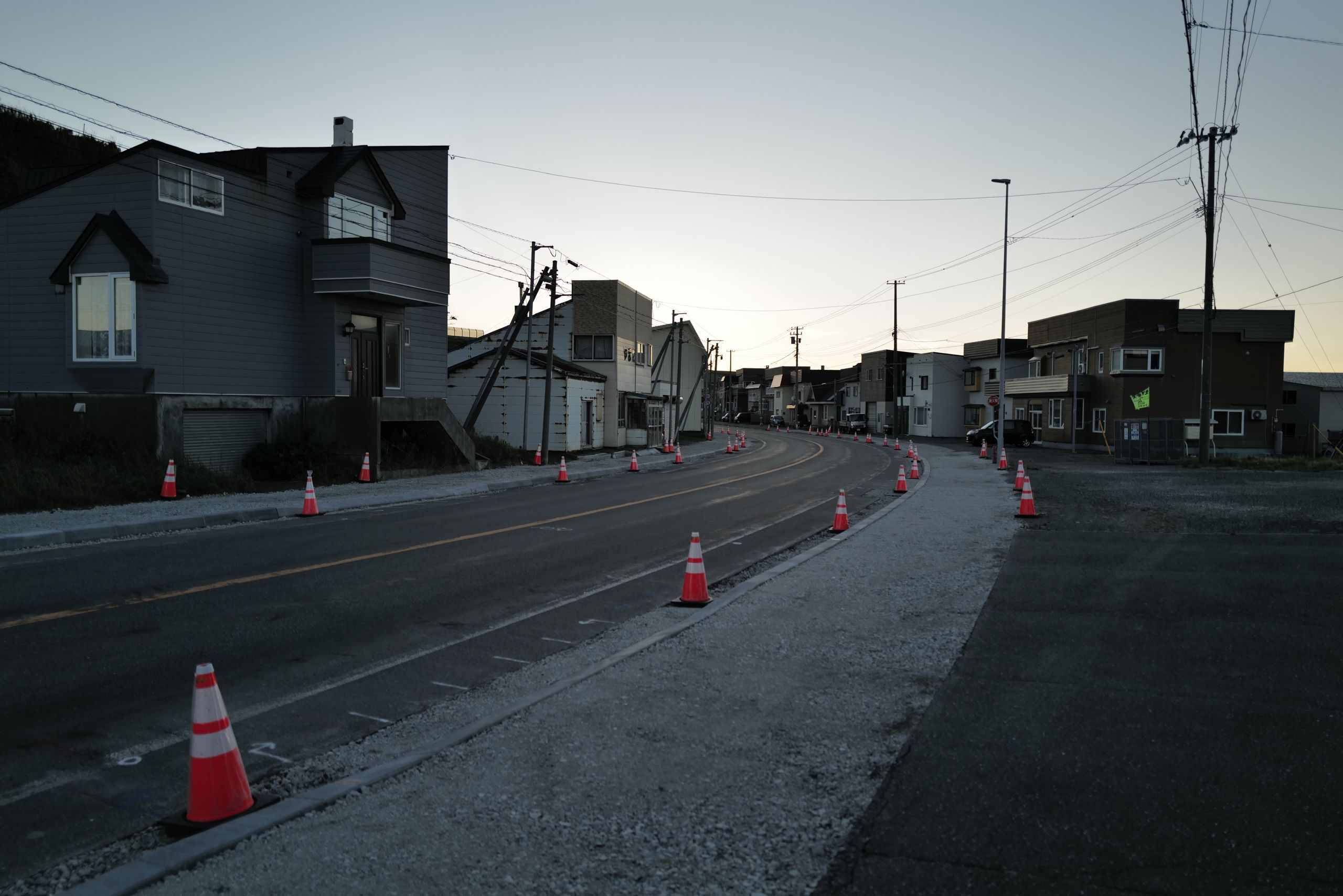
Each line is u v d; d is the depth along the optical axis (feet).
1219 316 146.41
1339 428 182.60
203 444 67.21
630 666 21.38
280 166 74.43
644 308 172.76
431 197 91.35
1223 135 96.73
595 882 11.24
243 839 12.57
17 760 16.46
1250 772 14.30
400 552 40.29
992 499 63.62
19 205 65.82
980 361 221.46
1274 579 30.40
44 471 53.57
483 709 19.35
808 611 27.48
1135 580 30.96
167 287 64.08
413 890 11.10
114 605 28.48
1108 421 151.53
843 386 313.53
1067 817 12.76
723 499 68.39
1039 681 19.51
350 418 75.25
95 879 11.46
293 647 24.35
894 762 14.98
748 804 13.55
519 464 104.53
